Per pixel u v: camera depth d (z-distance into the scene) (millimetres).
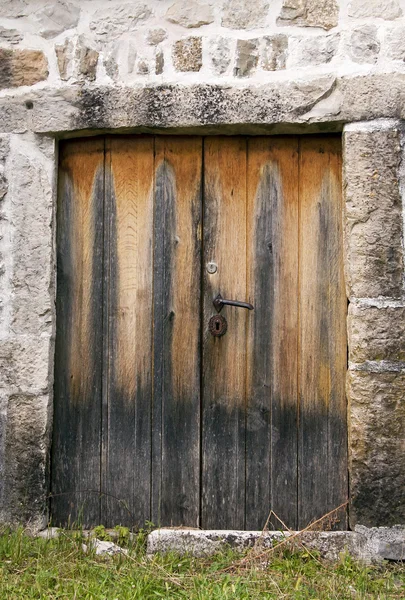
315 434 2842
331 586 2402
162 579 2445
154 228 2932
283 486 2852
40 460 2830
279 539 2725
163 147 2934
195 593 2338
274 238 2889
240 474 2873
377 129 2684
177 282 2920
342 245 2850
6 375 2830
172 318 2916
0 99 2871
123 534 2814
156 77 2818
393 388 2643
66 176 2957
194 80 2799
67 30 2865
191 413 2900
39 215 2855
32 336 2832
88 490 2920
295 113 2732
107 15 2846
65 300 2955
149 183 2938
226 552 2695
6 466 2830
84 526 2910
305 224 2877
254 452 2869
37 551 2639
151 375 2920
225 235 2910
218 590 2338
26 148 2867
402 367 2641
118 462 2918
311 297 2863
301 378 2859
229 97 2764
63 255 2957
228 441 2883
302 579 2480
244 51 2777
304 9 2758
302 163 2887
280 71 2760
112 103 2816
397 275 2666
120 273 2939
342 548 2676
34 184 2857
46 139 2881
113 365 2934
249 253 2898
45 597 2289
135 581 2426
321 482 2830
